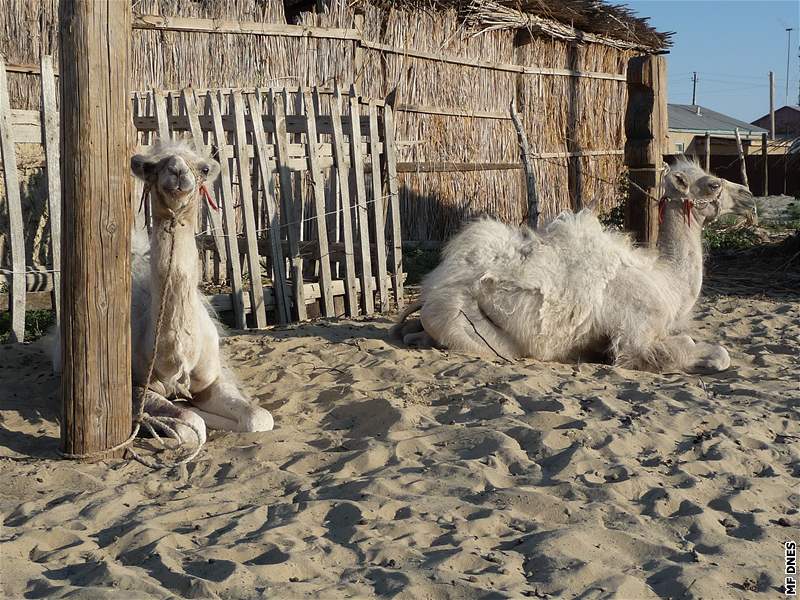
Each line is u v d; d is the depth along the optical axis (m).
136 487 3.91
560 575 3.09
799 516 3.64
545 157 13.57
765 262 10.99
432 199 11.80
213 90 9.42
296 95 9.50
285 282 7.49
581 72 14.20
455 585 3.00
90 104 4.03
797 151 13.45
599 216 13.39
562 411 4.72
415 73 11.50
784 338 6.71
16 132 6.33
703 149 29.86
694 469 4.04
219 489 3.89
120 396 4.23
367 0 10.81
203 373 4.69
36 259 7.81
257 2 9.99
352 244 7.75
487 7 12.16
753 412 4.82
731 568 3.18
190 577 3.03
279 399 5.11
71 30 4.00
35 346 6.13
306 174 9.34
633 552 3.34
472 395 5.05
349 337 6.61
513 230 6.16
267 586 3.00
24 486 3.93
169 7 9.34
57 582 3.06
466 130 12.26
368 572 3.12
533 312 5.84
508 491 3.75
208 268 8.40
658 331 5.88
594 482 3.92
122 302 4.20
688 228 6.21
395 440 4.34
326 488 3.88
